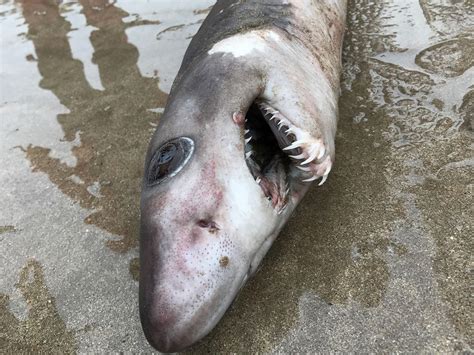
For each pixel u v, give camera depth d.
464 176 0.24
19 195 0.31
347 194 0.25
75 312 0.23
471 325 0.18
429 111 0.29
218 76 0.21
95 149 0.33
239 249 0.19
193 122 0.20
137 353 0.21
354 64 0.34
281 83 0.22
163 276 0.18
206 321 0.18
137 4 0.51
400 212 0.23
